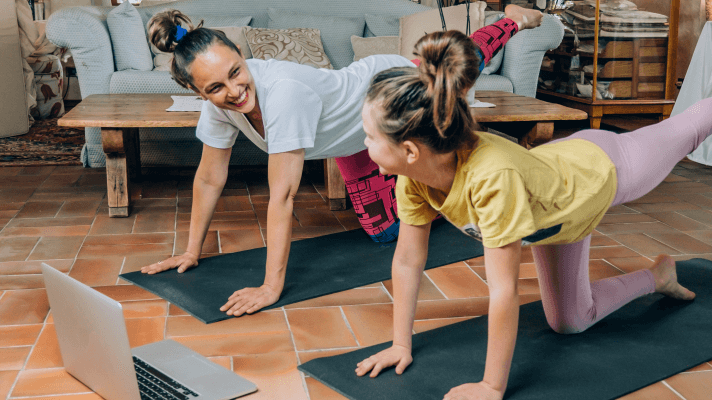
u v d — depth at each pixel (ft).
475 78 3.45
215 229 8.47
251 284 6.53
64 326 4.58
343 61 14.79
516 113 8.93
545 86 18.15
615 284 5.42
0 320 5.71
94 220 8.77
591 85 15.89
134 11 12.67
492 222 3.73
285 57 13.47
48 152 12.96
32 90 16.48
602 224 8.73
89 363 4.43
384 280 6.71
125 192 8.86
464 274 6.92
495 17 14.05
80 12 11.84
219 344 5.33
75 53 11.95
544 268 4.91
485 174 3.68
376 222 7.65
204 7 14.92
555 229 4.18
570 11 16.51
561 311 5.07
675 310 5.85
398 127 3.51
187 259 6.98
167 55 13.00
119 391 4.19
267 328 5.63
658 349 5.14
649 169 4.74
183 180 11.22
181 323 5.70
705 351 5.10
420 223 4.51
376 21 14.99
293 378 4.80
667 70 15.96
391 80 3.55
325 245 7.82
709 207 9.52
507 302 3.90
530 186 3.87
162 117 8.57
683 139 4.99
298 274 6.85
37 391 4.57
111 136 8.50
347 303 6.16
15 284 6.52
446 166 3.86
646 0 16.05
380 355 4.86
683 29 16.98
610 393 4.50
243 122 5.94
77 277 6.73
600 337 5.35
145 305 6.06
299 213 9.29
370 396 4.47
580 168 4.25
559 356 5.03
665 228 8.53
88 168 11.85
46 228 8.38
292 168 5.81
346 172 7.50
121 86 11.89
